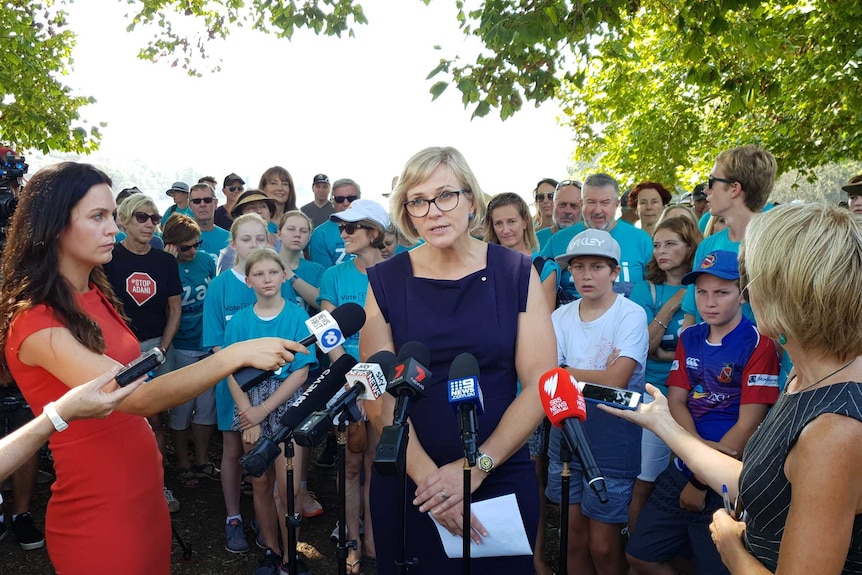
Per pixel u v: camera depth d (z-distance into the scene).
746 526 1.73
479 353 2.47
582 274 3.63
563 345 3.75
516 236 4.80
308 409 2.05
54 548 2.33
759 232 1.63
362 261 4.72
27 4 12.85
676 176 16.70
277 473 4.10
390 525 2.53
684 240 4.50
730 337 3.29
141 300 5.12
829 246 1.50
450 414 2.46
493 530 2.35
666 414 2.28
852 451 1.41
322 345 2.13
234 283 4.74
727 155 3.86
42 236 2.20
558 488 3.69
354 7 6.83
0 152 3.71
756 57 7.20
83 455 2.26
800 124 12.76
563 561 2.06
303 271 5.62
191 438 6.57
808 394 1.54
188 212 8.56
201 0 11.52
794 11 10.52
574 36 5.75
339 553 2.37
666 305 4.39
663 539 3.27
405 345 2.26
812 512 1.42
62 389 2.24
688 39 6.30
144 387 2.06
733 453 3.15
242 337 4.32
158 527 2.44
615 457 3.39
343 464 2.35
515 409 2.40
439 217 2.43
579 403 1.99
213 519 4.96
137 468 2.37
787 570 1.44
